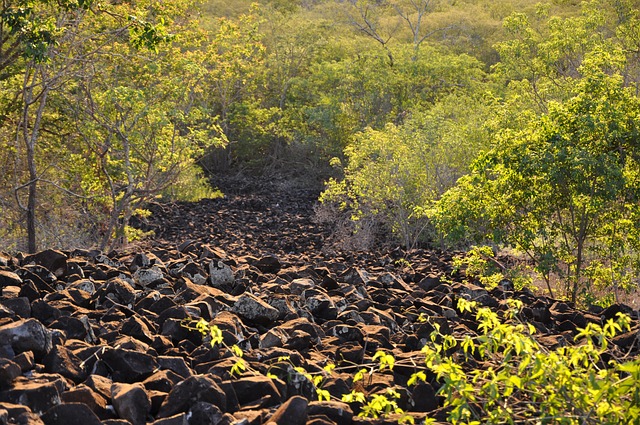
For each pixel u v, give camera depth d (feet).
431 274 31.53
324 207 69.51
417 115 69.87
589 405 11.32
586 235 28.99
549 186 27.76
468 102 76.13
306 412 11.82
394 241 55.21
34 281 19.24
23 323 13.12
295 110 106.42
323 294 20.33
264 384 12.86
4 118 47.06
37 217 46.83
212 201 81.92
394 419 12.46
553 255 29.27
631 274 28.71
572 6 125.70
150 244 53.67
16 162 40.86
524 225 28.81
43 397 11.32
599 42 60.49
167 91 47.52
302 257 40.93
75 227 47.75
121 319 17.01
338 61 116.26
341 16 144.15
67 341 14.43
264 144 104.53
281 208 81.46
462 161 55.06
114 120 45.88
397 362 15.43
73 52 46.88
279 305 18.79
